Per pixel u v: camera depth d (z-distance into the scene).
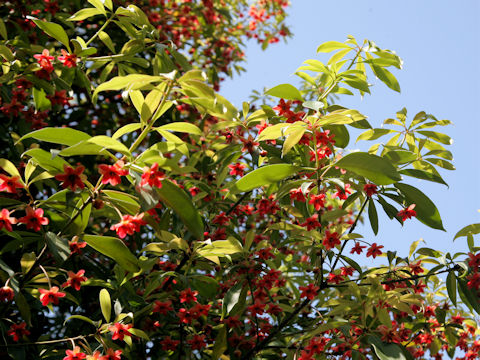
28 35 4.21
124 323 2.74
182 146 2.16
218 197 3.76
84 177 2.12
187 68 3.35
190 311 2.95
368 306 2.93
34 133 2.10
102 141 1.96
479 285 2.93
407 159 3.02
